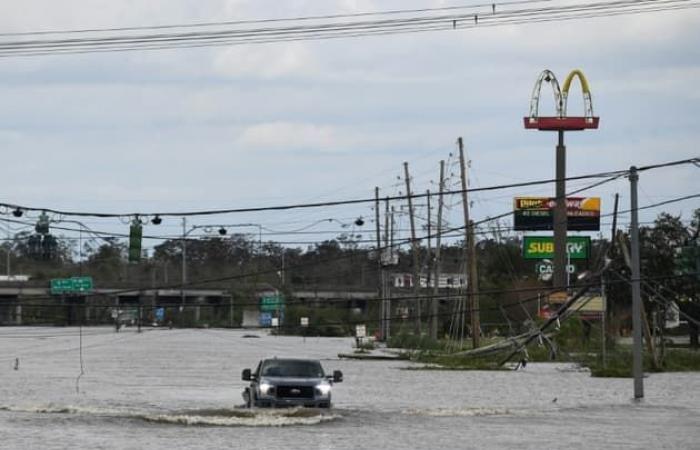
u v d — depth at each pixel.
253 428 94.06
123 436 88.44
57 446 82.19
